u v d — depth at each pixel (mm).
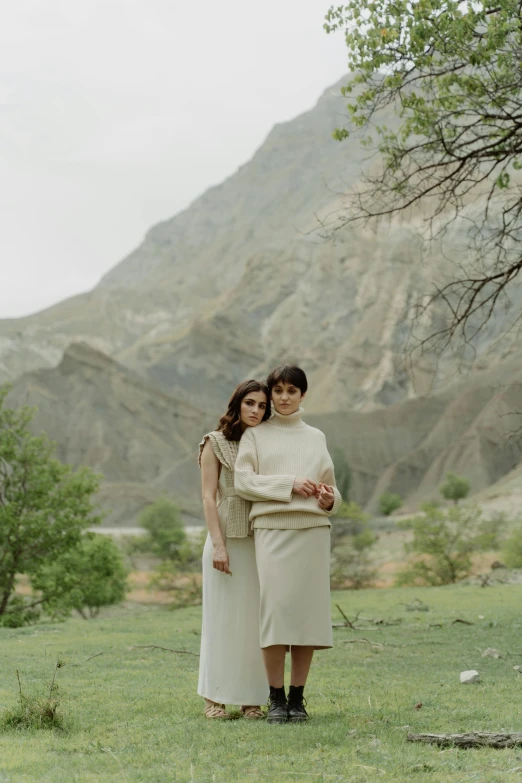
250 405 4965
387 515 98000
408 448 145375
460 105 9820
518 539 34219
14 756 3699
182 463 163750
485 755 3693
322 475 4922
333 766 3531
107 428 168250
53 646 8906
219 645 4879
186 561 30969
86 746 3998
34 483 19016
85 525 19438
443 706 5070
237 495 4941
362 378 178250
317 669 6949
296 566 4684
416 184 10297
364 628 10484
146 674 6613
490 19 8789
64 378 180375
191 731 4312
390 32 9094
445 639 9117
